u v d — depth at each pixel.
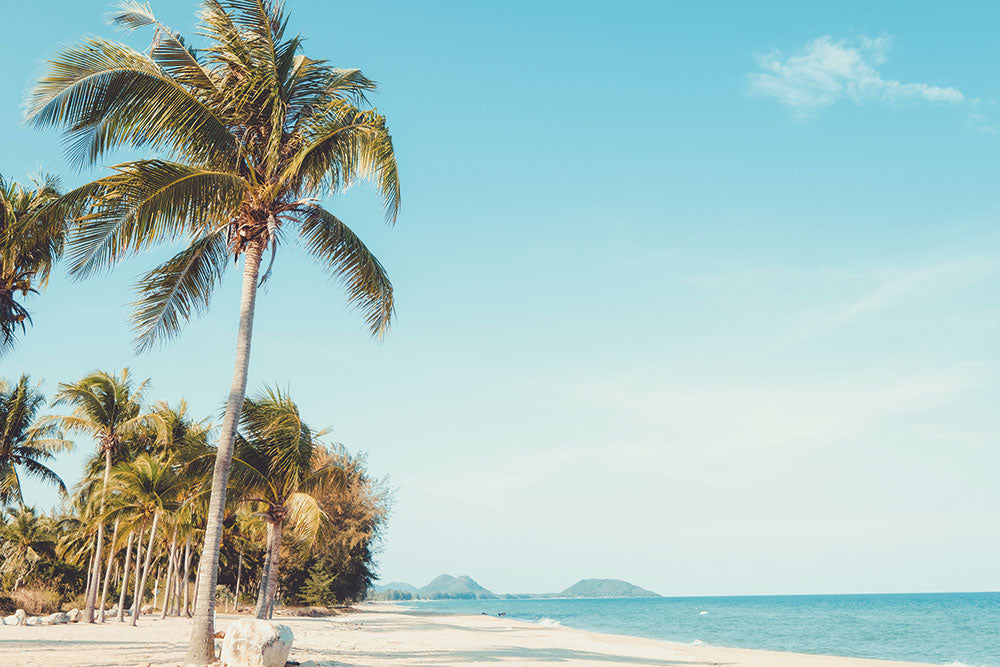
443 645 22.59
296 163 12.95
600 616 103.06
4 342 18.45
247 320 13.08
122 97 11.28
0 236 17.23
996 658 38.78
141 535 30.67
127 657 13.84
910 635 53.94
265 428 20.75
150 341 13.44
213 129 12.35
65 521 47.25
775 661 23.47
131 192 11.32
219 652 12.38
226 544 43.81
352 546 48.12
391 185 14.01
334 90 14.99
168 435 32.69
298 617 43.66
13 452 31.08
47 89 10.66
